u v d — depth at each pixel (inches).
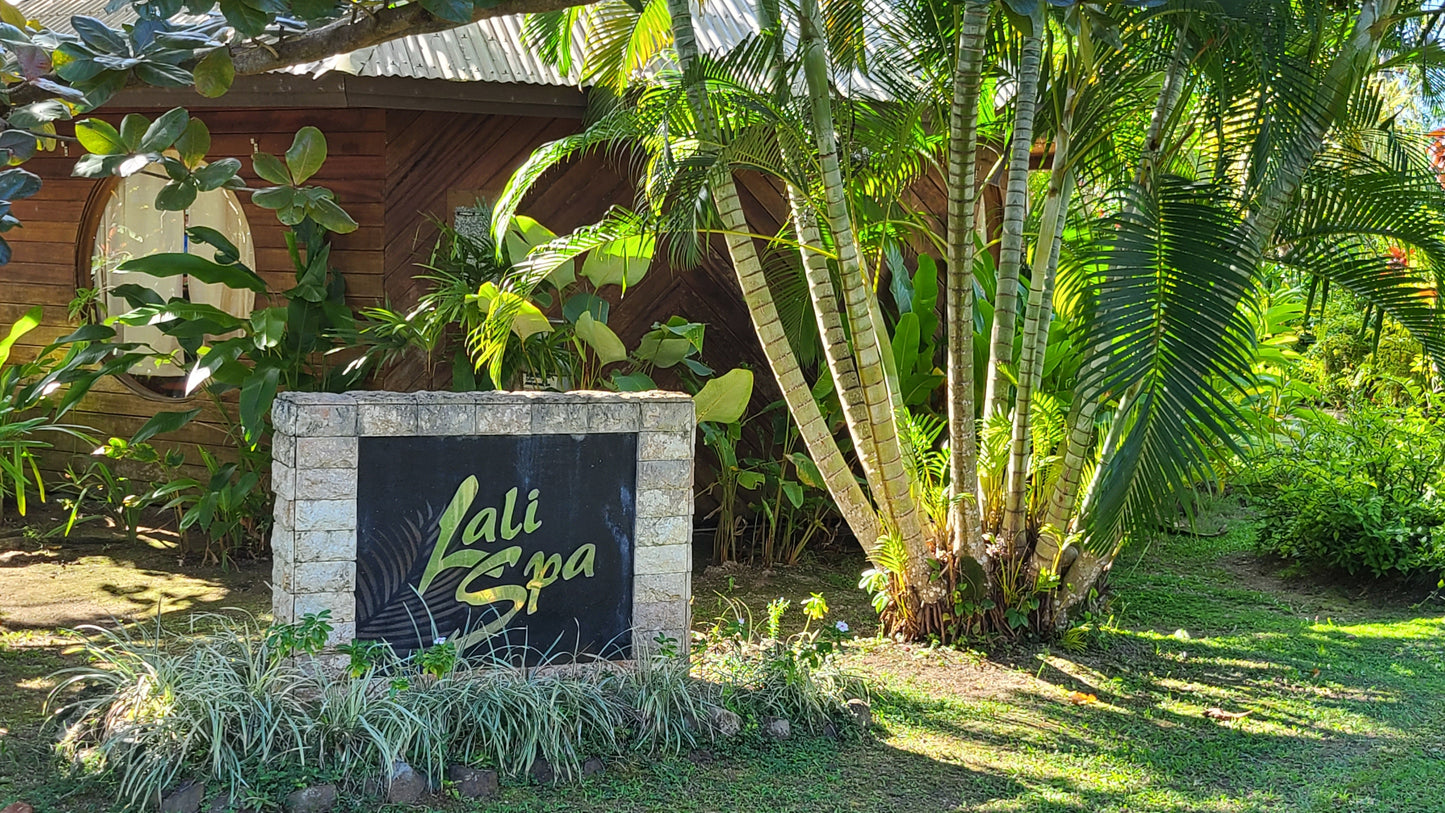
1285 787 151.0
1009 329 197.6
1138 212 168.7
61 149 298.0
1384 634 220.7
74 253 301.6
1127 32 184.2
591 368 267.1
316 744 138.4
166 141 116.5
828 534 281.0
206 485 284.7
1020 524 204.7
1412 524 251.1
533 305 242.8
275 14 115.6
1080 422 195.3
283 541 154.9
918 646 204.4
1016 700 181.5
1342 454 277.3
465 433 160.4
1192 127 189.5
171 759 132.6
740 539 283.1
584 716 153.3
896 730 166.7
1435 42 185.9
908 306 263.9
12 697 164.6
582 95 255.0
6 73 116.7
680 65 186.9
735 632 185.8
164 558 250.5
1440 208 187.9
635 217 192.2
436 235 268.7
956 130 183.6
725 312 284.8
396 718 141.9
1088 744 164.6
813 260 198.5
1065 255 211.0
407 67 238.4
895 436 195.3
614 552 171.0
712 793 143.1
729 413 239.0
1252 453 264.2
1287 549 266.8
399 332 240.4
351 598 155.6
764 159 186.4
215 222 299.9
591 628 170.1
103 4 332.2
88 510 289.7
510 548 164.4
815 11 185.8
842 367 201.2
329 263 269.4
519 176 196.9
